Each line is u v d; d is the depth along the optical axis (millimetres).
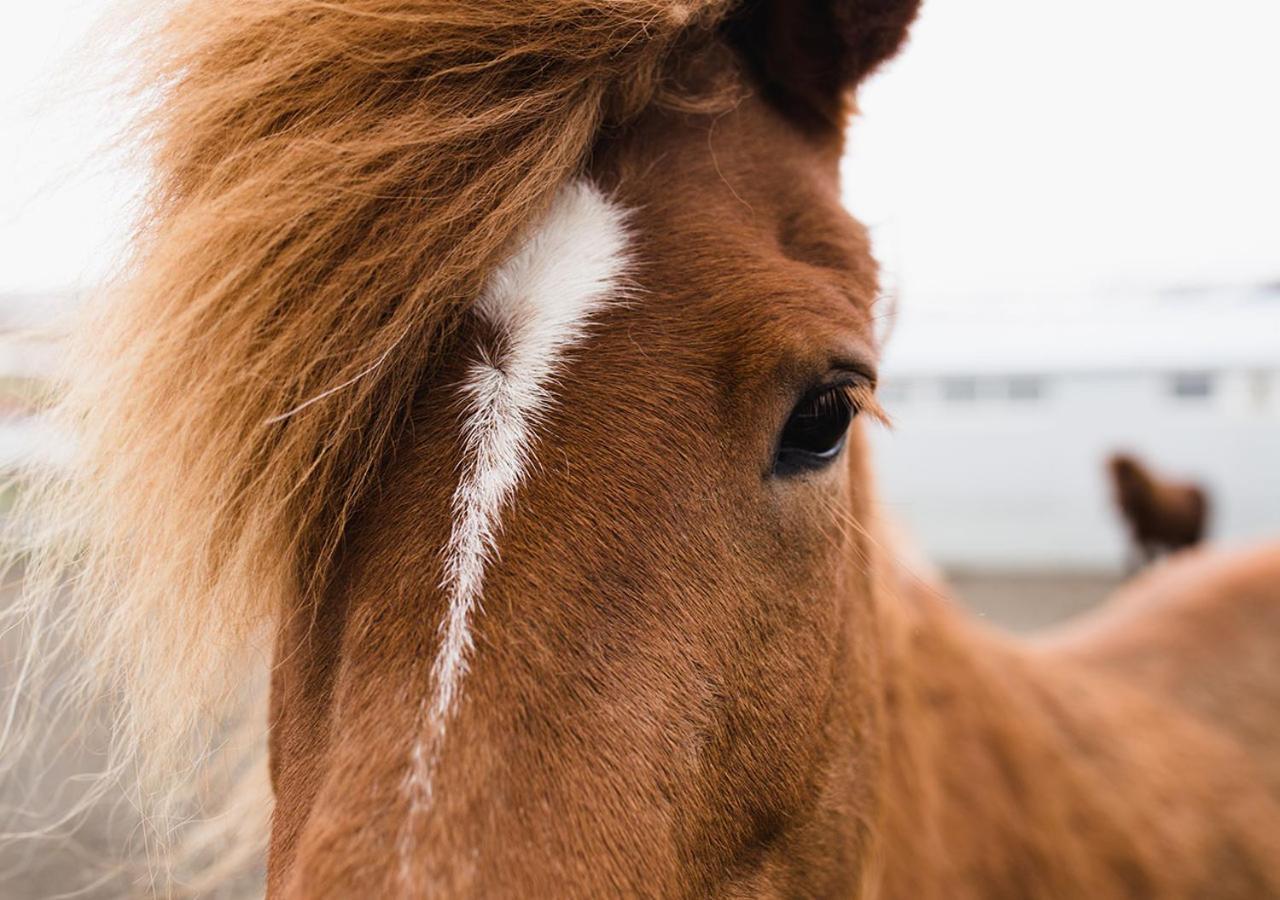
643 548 806
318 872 672
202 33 878
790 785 963
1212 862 1895
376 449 835
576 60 894
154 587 862
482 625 756
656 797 780
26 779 1412
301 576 878
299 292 828
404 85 861
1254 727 2199
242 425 825
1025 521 6715
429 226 831
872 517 1361
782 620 924
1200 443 6480
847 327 945
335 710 777
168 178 887
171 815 1071
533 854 697
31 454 1020
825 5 1120
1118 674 2268
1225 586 2506
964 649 1812
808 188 1062
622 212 919
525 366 844
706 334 873
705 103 997
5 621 1104
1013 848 1652
